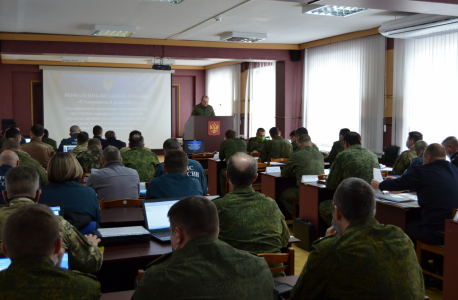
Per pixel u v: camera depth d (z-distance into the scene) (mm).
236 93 12406
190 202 1306
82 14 6227
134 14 6250
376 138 7496
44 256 1115
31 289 1076
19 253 1091
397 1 4020
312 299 1586
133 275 2590
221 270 1212
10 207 1771
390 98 7297
